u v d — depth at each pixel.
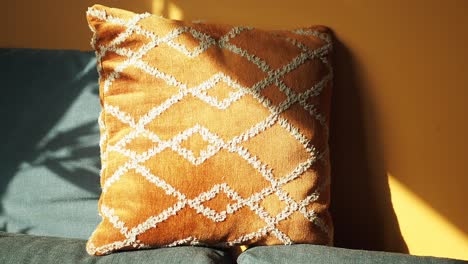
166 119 1.03
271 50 1.08
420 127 1.20
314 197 1.05
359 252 0.95
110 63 1.06
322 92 1.10
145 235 1.01
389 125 1.22
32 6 1.31
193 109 1.03
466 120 1.18
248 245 1.09
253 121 1.03
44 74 1.20
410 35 1.18
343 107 1.23
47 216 1.16
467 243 1.22
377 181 1.24
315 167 1.06
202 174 1.01
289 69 1.07
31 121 1.18
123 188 1.02
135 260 0.98
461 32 1.16
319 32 1.15
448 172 1.21
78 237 1.15
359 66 1.21
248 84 1.05
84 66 1.19
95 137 1.16
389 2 1.18
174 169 1.01
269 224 1.03
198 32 1.07
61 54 1.21
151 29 1.07
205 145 1.02
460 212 1.21
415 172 1.22
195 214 1.01
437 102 1.19
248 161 1.02
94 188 1.16
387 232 1.25
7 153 1.18
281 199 1.03
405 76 1.19
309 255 0.95
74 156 1.16
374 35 1.19
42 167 1.17
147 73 1.04
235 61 1.06
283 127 1.04
